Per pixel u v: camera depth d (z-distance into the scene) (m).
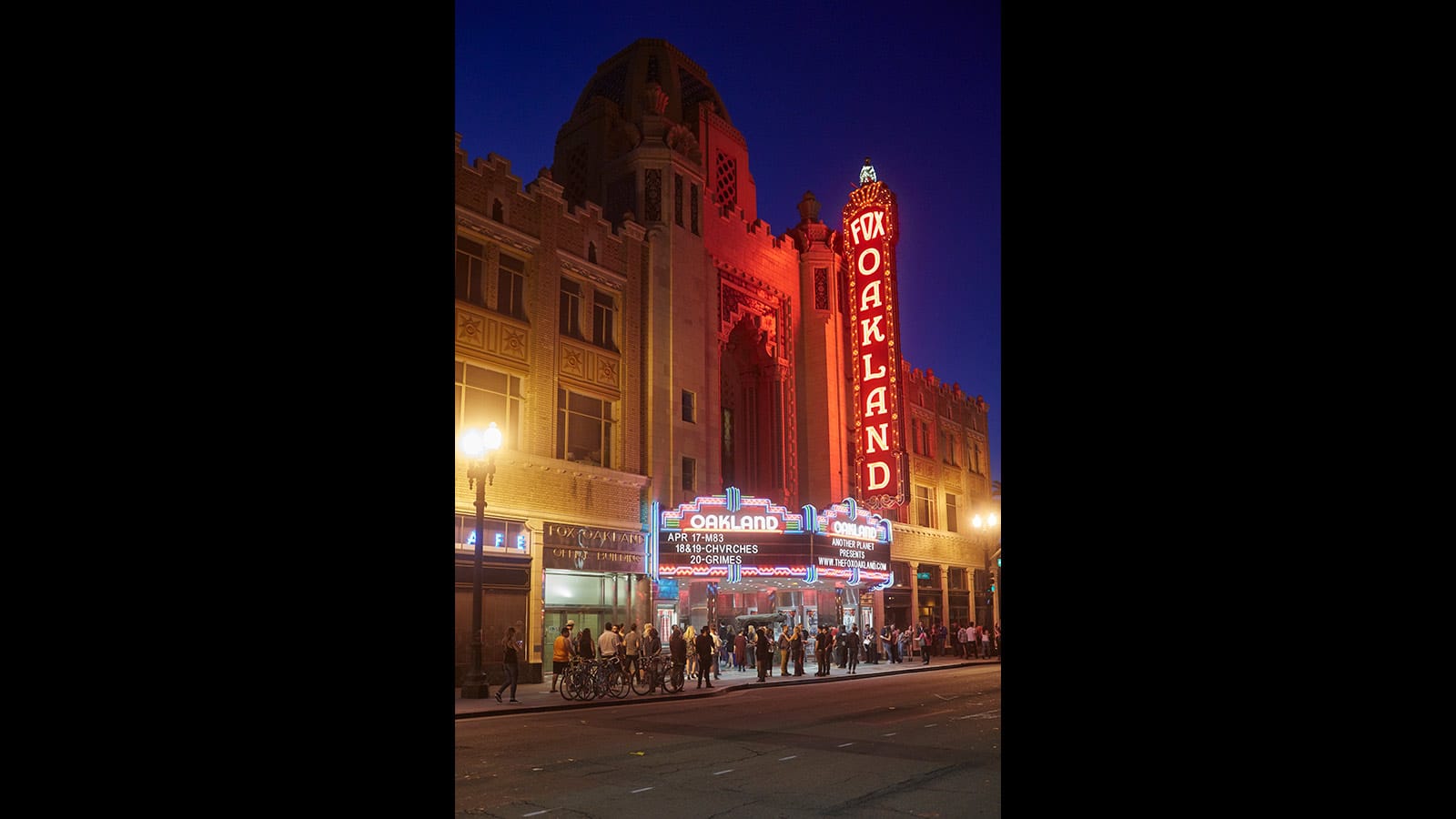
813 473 38.25
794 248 39.84
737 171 38.88
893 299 37.91
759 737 13.79
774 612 35.03
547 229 28.00
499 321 26.05
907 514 45.25
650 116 33.62
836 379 39.53
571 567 27.20
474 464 20.89
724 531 31.23
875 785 9.67
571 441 28.36
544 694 22.25
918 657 40.81
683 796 9.12
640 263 31.77
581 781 10.02
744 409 37.94
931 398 49.06
